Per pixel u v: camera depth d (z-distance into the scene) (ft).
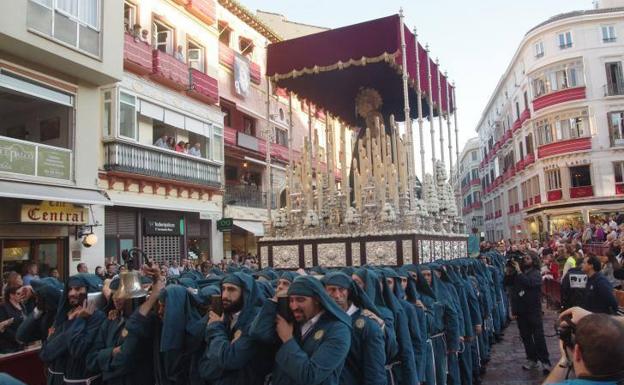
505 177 155.33
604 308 23.22
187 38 70.08
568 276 25.79
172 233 64.75
